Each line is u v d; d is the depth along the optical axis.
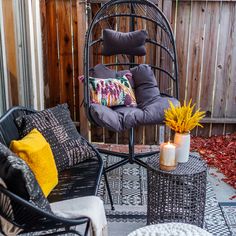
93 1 3.24
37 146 1.76
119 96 2.84
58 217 1.35
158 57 3.37
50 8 3.33
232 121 3.65
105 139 3.66
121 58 3.42
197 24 3.42
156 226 1.51
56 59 3.47
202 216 2.06
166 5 3.24
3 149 1.37
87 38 2.66
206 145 3.47
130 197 2.57
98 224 1.51
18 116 2.08
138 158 2.96
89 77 2.88
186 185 1.96
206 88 3.60
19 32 2.87
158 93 2.96
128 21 3.31
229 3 3.35
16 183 1.29
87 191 1.78
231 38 3.46
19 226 1.33
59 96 3.58
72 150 2.10
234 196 2.55
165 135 3.55
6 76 2.54
